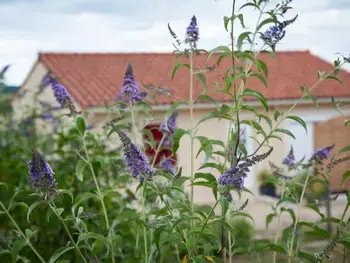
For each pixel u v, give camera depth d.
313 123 15.70
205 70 3.73
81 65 16.86
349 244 3.12
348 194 3.33
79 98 14.20
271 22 3.36
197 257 3.12
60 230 4.82
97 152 5.45
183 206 3.39
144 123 4.21
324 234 3.49
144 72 16.55
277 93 15.22
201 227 3.04
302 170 4.01
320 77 3.55
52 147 6.77
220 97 13.60
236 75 3.40
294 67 17.19
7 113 8.27
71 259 4.74
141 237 4.47
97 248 3.83
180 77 16.06
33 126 7.82
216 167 3.39
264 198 14.12
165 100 13.43
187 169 14.55
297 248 3.54
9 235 4.79
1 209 4.98
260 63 3.46
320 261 3.10
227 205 2.93
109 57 17.56
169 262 4.14
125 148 2.95
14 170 5.80
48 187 3.14
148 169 2.97
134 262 3.98
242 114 14.46
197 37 3.71
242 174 2.88
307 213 12.16
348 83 16.41
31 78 17.64
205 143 3.46
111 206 5.03
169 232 2.99
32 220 4.75
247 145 14.84
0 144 7.02
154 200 4.85
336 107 3.52
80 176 3.99
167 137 4.64
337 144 15.60
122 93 4.01
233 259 4.09
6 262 4.72
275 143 15.12
